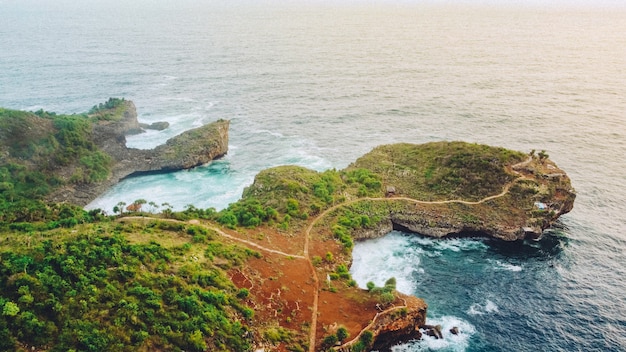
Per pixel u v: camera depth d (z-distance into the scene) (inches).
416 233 4623.5
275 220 4446.4
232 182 5807.1
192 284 3196.4
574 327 3415.4
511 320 3503.9
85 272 2915.8
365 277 4008.4
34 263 2866.6
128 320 2709.2
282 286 3531.0
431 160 5388.8
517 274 4010.8
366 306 3435.0
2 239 3297.2
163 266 3238.2
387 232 4621.1
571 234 4562.0
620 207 4997.5
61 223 3868.1
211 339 2847.0
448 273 4052.7
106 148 6338.6
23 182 5226.4
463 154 5251.0
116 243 3314.5
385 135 7224.4
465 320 3511.3
